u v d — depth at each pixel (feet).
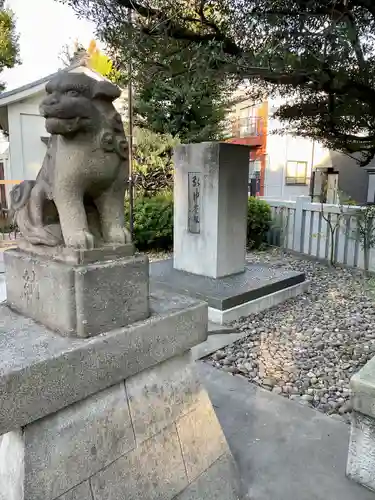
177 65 10.75
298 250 20.17
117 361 3.82
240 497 4.91
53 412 3.40
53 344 3.54
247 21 8.94
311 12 8.32
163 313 4.36
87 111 3.81
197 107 22.88
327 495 4.97
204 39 9.70
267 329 10.75
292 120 17.22
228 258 13.47
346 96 11.39
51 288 3.85
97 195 4.34
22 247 4.59
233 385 7.76
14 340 3.62
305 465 5.49
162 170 23.75
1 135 32.24
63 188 4.00
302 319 11.49
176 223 14.42
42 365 3.23
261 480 5.20
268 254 20.17
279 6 8.34
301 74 9.95
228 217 13.21
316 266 17.69
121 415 3.92
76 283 3.62
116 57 11.57
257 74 10.14
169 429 4.35
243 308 11.53
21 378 3.11
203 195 13.21
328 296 13.60
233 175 13.14
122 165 4.34
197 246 13.70
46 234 4.20
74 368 3.46
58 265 3.77
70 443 3.49
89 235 3.91
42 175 4.47
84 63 24.40
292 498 4.91
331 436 6.13
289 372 8.44
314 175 42.93
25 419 3.16
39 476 3.27
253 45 9.53
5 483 3.46
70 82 3.69
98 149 4.06
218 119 25.31
